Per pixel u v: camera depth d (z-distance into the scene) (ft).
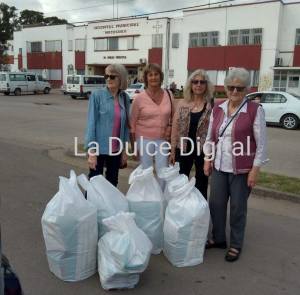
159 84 14.99
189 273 12.35
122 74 14.44
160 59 130.62
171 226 12.48
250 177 12.94
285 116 52.39
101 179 12.62
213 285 11.70
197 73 14.62
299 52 107.96
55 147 34.09
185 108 14.87
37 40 166.71
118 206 12.40
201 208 12.48
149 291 11.28
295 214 17.89
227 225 16.38
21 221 16.14
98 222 11.98
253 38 112.88
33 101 93.91
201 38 122.21
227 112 13.21
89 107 14.49
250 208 18.54
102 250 11.30
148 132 15.21
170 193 12.91
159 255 13.34
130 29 136.56
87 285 11.43
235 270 12.62
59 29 158.30
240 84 12.66
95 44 147.64
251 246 14.42
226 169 13.24
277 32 108.99
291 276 12.34
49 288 11.25
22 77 117.19
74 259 11.45
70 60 156.97
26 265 12.50
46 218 11.24
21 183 21.93
